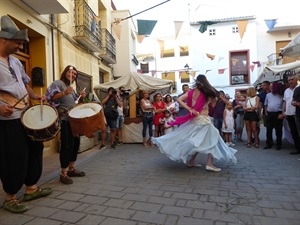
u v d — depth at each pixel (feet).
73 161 14.70
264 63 72.18
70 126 13.33
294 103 19.33
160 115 28.14
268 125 23.47
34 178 11.02
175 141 15.70
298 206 10.11
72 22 27.71
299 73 27.20
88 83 32.96
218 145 15.80
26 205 9.96
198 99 15.61
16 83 10.00
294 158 19.21
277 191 11.89
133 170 16.31
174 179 14.07
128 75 30.01
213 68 82.43
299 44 24.91
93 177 14.66
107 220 9.04
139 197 11.29
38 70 21.43
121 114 27.81
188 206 10.21
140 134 29.35
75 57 28.37
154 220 9.00
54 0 18.58
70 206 10.33
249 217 9.16
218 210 9.79
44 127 9.93
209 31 82.23
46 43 22.22
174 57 93.04
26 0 18.47
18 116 10.00
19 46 9.92
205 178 14.19
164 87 29.58
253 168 16.34
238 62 81.35
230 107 26.30
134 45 60.44
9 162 9.74
